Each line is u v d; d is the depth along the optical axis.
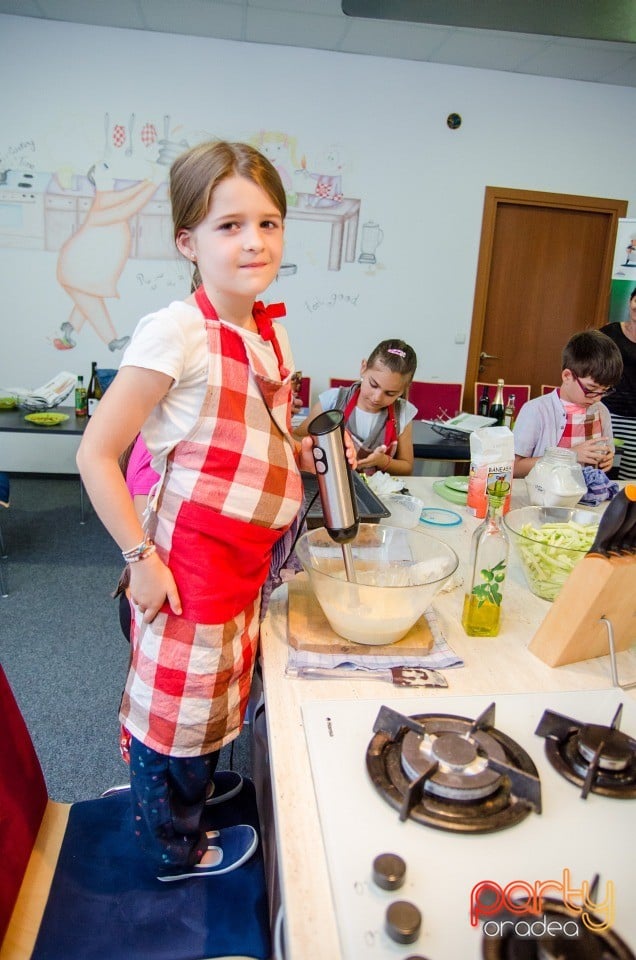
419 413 4.39
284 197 0.80
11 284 4.07
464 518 1.59
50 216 4.00
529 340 4.79
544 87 4.32
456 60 4.11
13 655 2.27
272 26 3.75
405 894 0.53
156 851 0.86
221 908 0.83
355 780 0.65
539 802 0.61
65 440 4.35
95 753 1.81
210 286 0.79
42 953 0.77
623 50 3.86
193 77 3.97
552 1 1.68
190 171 0.75
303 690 0.83
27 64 3.81
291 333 4.45
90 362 4.27
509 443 1.56
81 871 0.87
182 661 0.79
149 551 0.76
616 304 4.44
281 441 0.83
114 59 3.88
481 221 4.46
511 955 0.48
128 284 4.17
